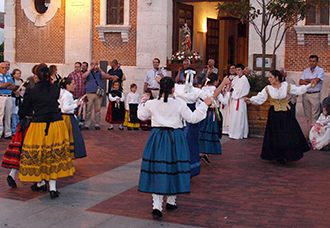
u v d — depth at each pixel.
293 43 13.77
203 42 17.64
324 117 9.11
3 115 9.92
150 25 14.95
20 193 5.98
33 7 16.59
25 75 16.70
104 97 16.08
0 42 30.94
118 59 15.57
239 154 8.60
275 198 5.77
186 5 15.97
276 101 7.64
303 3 10.54
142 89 15.20
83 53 15.85
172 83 5.08
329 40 13.38
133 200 5.67
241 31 21.02
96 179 6.67
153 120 5.16
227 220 4.95
